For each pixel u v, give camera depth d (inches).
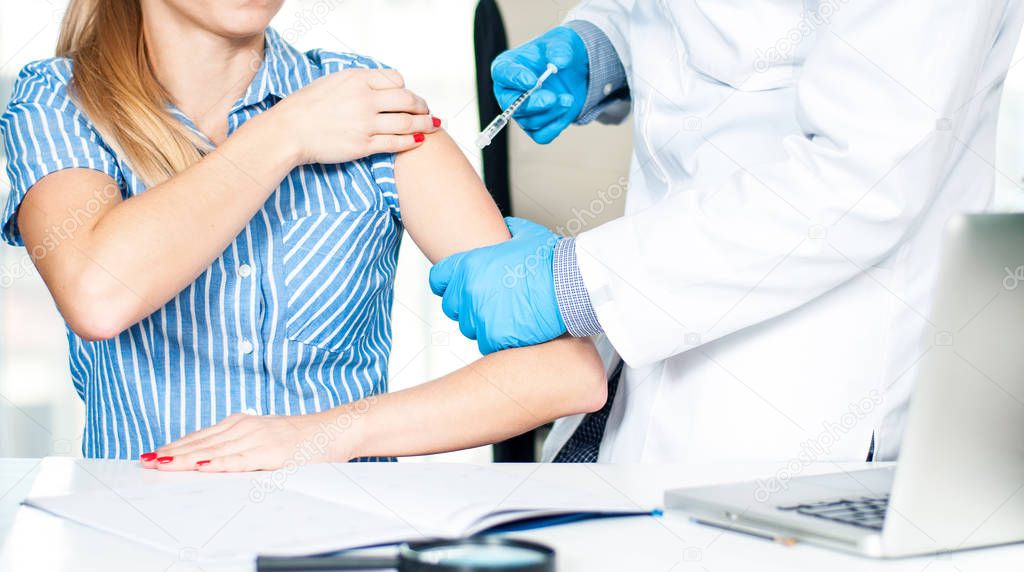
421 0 114.9
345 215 50.4
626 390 50.6
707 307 42.4
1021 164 107.0
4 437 108.3
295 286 49.0
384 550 23.9
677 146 50.9
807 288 41.9
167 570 22.2
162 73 49.9
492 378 45.0
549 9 82.7
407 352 117.4
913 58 38.4
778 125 46.9
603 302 43.4
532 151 82.2
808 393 44.0
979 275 22.0
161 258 43.5
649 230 42.9
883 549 23.2
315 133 47.3
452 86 115.7
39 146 47.1
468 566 19.6
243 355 48.1
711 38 48.6
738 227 40.9
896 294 44.1
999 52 43.7
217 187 44.9
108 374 48.2
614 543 25.1
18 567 22.5
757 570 22.8
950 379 22.5
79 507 27.9
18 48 107.6
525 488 30.8
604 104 68.9
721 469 37.5
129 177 48.8
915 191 39.2
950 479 23.3
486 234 51.1
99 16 49.7
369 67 56.4
